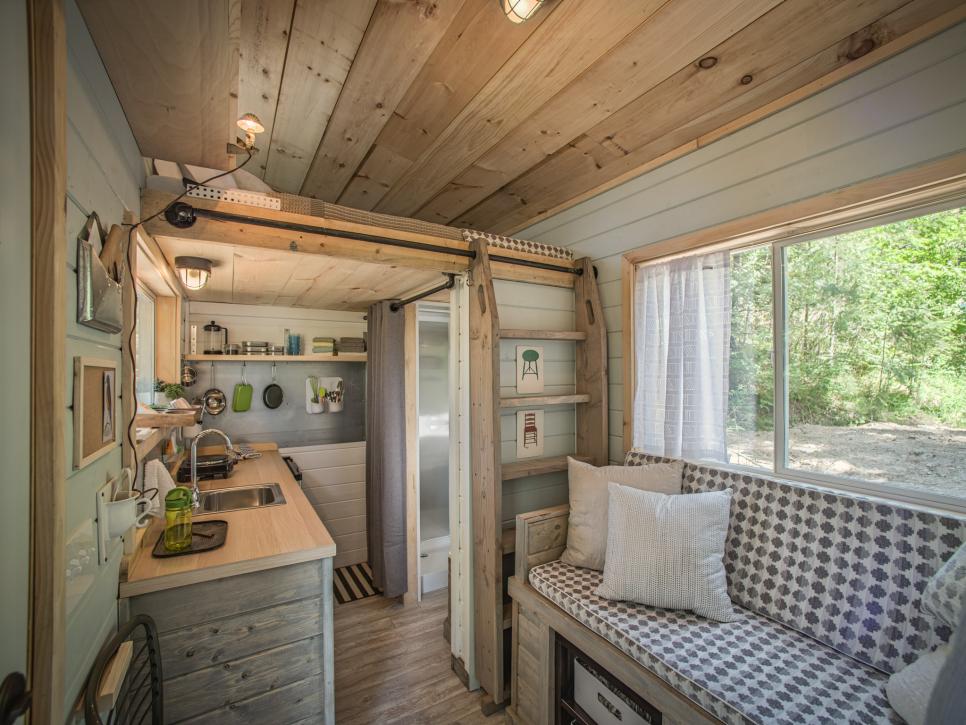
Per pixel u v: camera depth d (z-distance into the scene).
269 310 3.68
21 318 0.68
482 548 2.21
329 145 2.28
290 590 1.66
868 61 1.65
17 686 0.65
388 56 1.66
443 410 3.47
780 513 1.76
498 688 2.11
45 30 0.72
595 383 2.67
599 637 1.67
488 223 3.43
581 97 1.90
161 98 1.25
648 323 2.48
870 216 1.71
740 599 1.77
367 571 3.57
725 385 2.14
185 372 3.25
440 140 2.24
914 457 1.60
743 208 2.05
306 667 1.69
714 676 1.37
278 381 3.69
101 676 0.97
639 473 2.13
